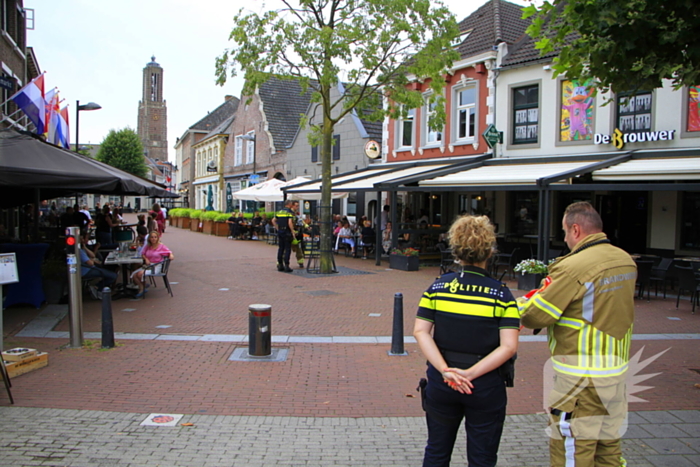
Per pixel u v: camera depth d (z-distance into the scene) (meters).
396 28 12.65
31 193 14.66
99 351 6.87
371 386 5.71
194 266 15.81
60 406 5.02
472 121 18.16
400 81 13.95
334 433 4.53
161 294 11.19
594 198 15.37
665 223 13.75
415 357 6.81
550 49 6.56
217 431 4.53
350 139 23.69
